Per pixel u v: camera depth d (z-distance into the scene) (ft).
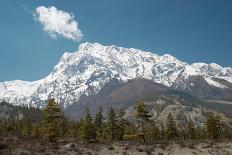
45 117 269.64
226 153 175.32
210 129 393.29
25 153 140.36
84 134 303.07
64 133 399.65
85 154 158.20
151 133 419.74
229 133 451.94
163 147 189.57
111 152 171.53
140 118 283.79
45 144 174.91
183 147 193.36
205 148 190.90
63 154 150.82
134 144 203.00
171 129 398.83
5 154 134.82
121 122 369.09
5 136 199.62
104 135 340.18
